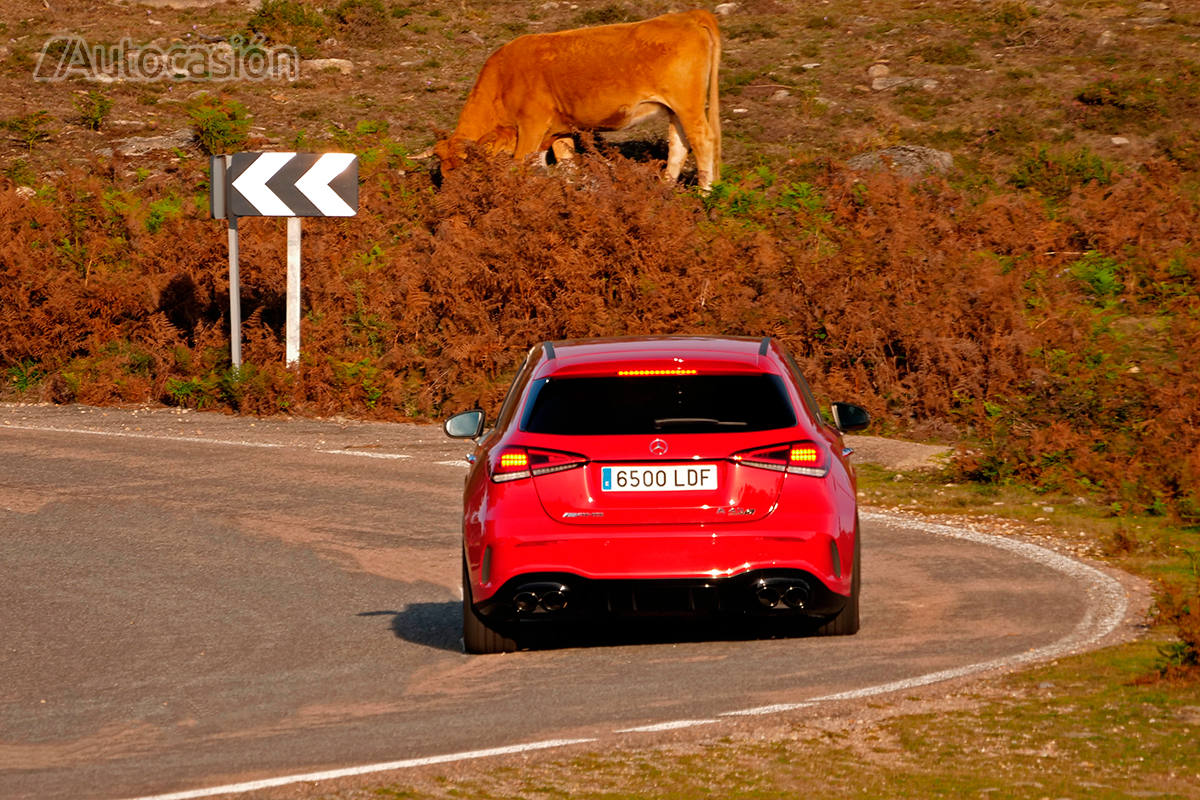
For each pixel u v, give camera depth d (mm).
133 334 74688
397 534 42188
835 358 64500
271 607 34219
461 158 88812
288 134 119500
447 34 153875
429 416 64500
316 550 40281
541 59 99062
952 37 140500
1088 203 81812
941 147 109250
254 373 66562
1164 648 26688
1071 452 49656
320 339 69438
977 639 28625
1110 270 74125
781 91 125500
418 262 73375
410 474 51281
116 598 35344
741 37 146500
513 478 27578
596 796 19281
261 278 73938
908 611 31672
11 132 121062
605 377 28250
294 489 48719
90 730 25016
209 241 76062
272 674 28391
